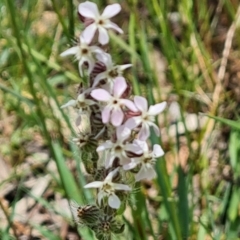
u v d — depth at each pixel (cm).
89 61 22
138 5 48
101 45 22
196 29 47
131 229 30
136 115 22
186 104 41
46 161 40
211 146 40
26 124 42
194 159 35
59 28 46
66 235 36
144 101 22
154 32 46
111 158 22
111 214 23
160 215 33
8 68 45
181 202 30
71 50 22
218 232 31
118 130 22
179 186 31
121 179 23
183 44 45
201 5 46
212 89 42
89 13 22
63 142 38
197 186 36
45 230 33
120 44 38
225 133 40
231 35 41
